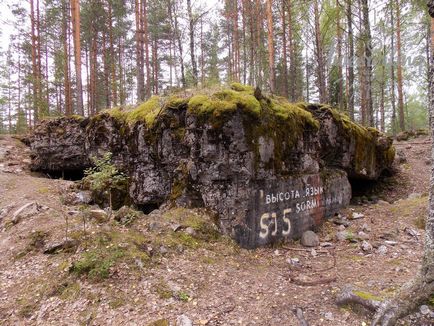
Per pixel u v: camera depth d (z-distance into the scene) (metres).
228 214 5.09
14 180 8.80
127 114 7.17
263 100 5.61
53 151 10.30
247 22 19.36
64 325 3.23
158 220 5.09
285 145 5.78
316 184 6.45
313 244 5.46
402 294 2.83
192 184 5.46
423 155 11.83
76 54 13.13
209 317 3.21
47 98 18.41
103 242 4.39
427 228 2.87
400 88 19.28
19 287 3.92
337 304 3.35
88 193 7.20
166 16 18.81
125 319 3.23
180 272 4.04
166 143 5.92
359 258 4.73
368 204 8.31
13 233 5.27
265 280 4.06
